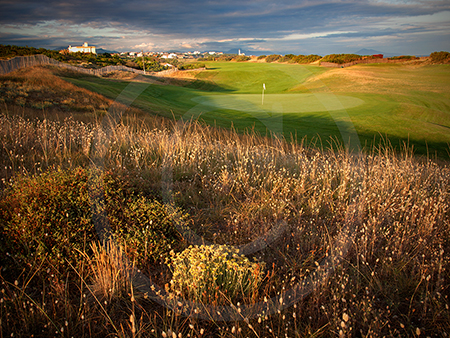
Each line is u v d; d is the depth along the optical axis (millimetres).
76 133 5723
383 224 3068
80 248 2389
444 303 2080
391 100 28359
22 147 4715
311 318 1967
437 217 3105
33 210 2492
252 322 1922
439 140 15820
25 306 1790
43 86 15742
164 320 1955
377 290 2201
